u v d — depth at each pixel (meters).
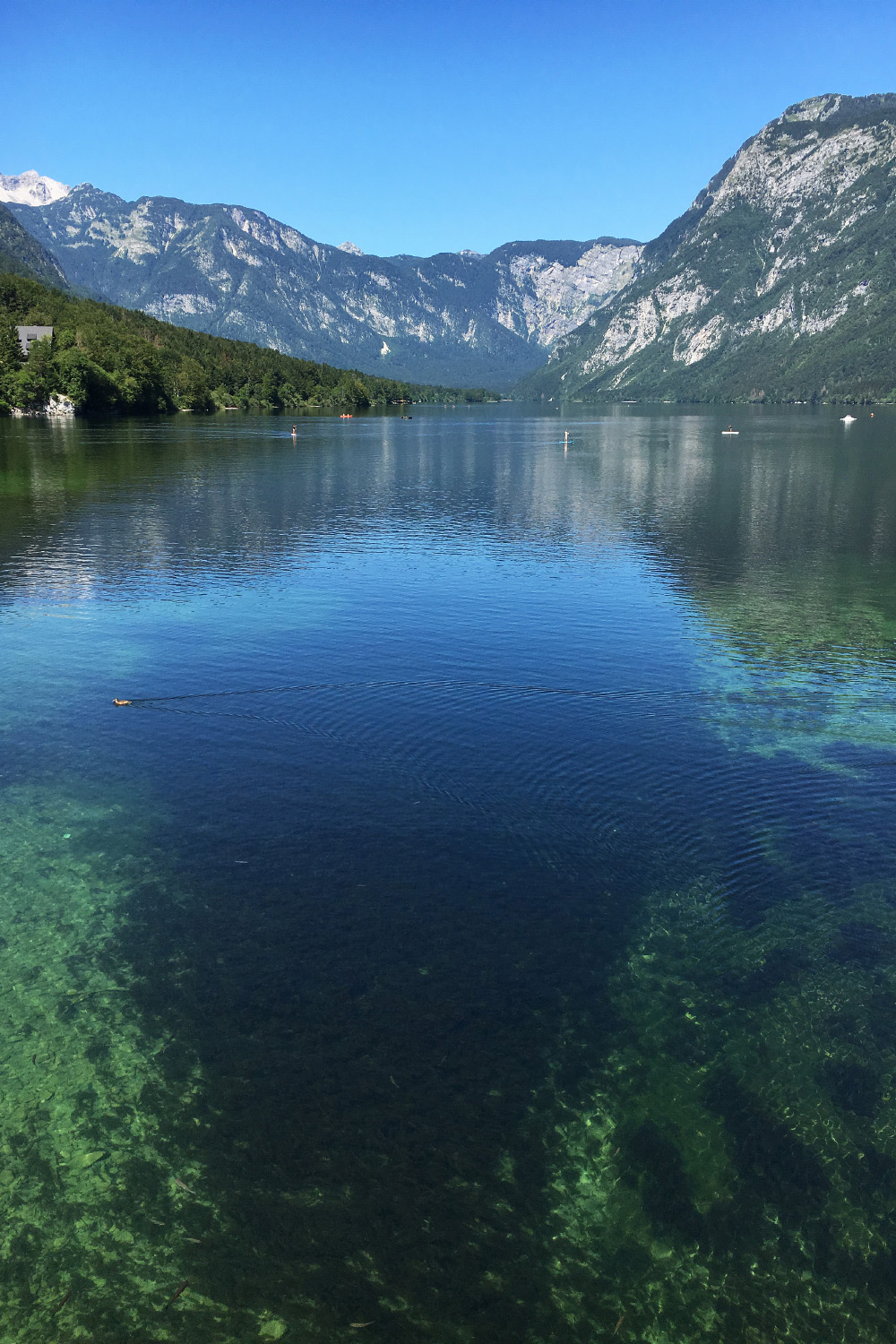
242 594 38.22
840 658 30.48
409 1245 9.74
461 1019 13.17
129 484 76.06
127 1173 10.59
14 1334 8.78
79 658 29.23
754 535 55.00
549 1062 12.38
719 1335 8.87
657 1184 10.55
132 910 15.74
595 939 15.07
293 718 24.28
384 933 15.15
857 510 65.00
